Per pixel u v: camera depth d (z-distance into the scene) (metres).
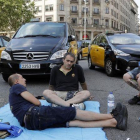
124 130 3.35
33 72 6.28
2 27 34.50
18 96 3.33
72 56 4.14
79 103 3.87
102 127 3.37
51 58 6.27
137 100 4.70
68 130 3.28
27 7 33.47
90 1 63.06
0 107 4.51
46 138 3.04
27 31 7.55
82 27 61.38
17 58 6.39
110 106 3.88
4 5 29.02
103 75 8.59
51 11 61.22
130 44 8.15
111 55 7.85
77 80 4.31
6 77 7.00
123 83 6.98
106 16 65.81
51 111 3.22
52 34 7.29
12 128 3.19
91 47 10.19
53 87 4.38
